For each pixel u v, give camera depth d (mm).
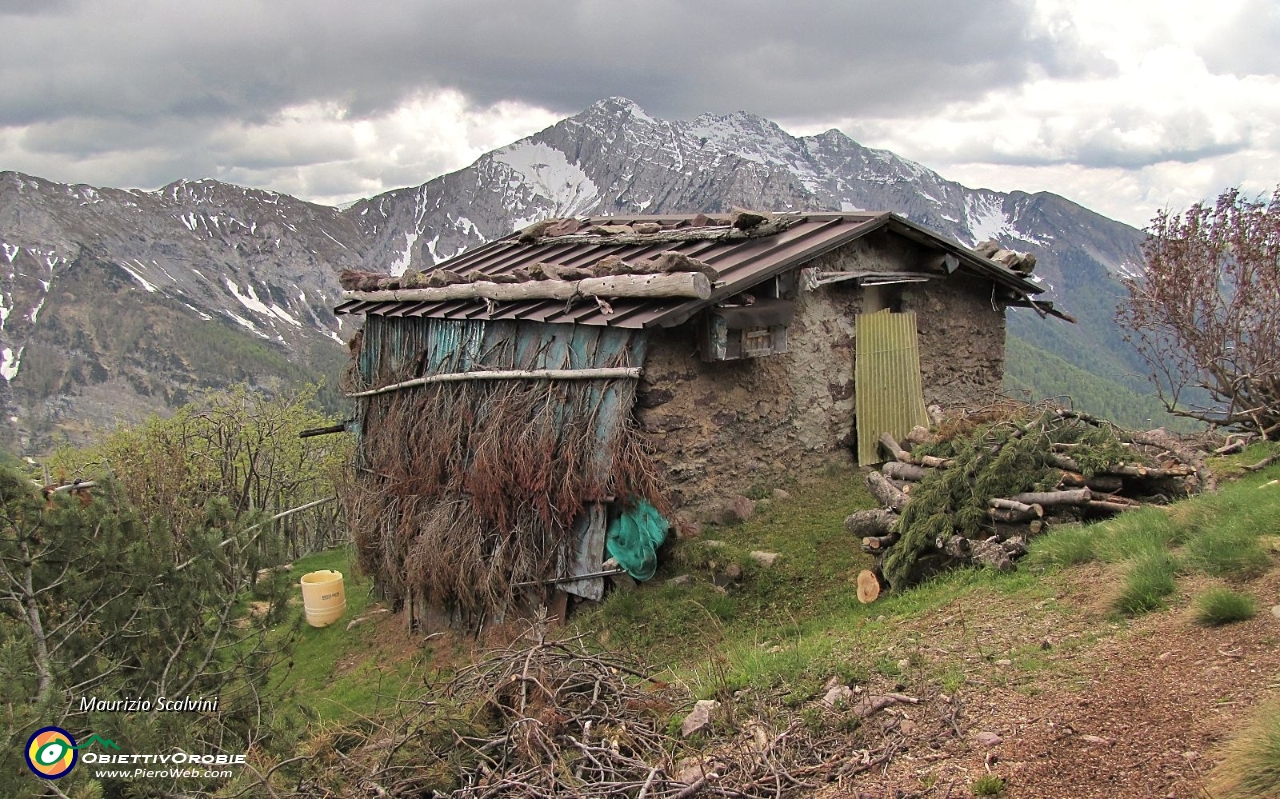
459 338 11203
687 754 4574
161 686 6715
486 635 9773
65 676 6082
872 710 4527
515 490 9469
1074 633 4891
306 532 26969
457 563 9844
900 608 6492
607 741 4660
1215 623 4434
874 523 7840
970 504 6938
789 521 9555
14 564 6492
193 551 7473
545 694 5125
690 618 8227
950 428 8633
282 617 7898
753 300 9352
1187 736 3512
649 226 11828
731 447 9805
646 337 8922
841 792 3859
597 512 9039
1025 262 12578
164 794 5359
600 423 9031
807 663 5438
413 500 11055
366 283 13398
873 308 11555
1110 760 3512
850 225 10422
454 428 10531
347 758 4930
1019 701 4223
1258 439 10094
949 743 4023
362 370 13625
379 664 10586
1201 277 10508
